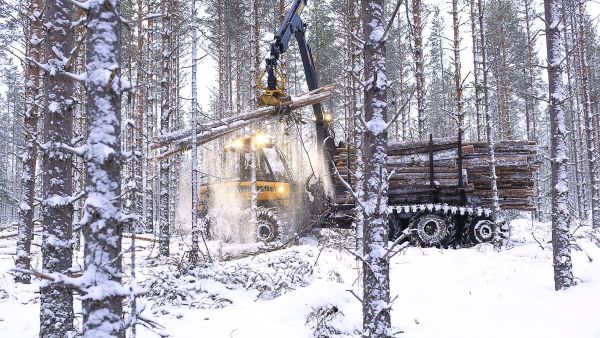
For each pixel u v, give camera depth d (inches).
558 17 360.2
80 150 142.7
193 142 422.0
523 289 346.9
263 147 631.2
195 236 423.5
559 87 355.9
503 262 436.1
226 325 295.4
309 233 619.5
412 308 324.8
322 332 286.5
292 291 362.0
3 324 286.4
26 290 366.6
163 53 516.7
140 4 759.7
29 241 397.1
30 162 398.3
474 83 640.4
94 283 137.3
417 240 552.4
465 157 570.6
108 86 142.9
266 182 596.4
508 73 1302.9
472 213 550.0
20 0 468.4
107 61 145.8
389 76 1240.2
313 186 604.4
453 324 288.5
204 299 351.6
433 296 350.0
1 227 876.0
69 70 230.1
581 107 1151.0
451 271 415.2
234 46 1233.4
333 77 1151.0
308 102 553.6
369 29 219.8
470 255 474.3
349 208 586.6
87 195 141.9
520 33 1258.6
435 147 576.7
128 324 143.2
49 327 215.6
